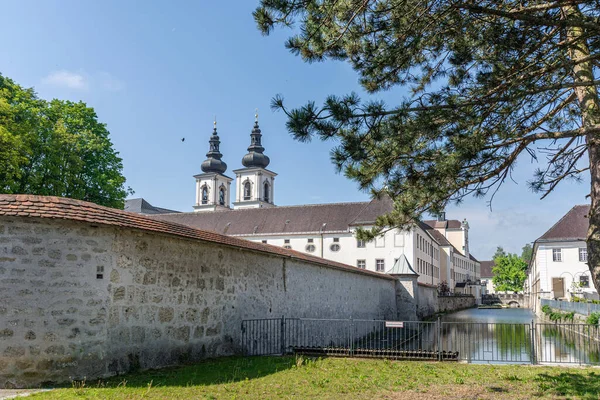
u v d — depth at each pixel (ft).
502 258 369.09
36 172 109.50
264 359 47.60
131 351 38.19
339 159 27.84
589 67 29.25
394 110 26.00
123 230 38.19
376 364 45.78
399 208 32.35
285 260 64.03
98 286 36.06
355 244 206.59
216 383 34.14
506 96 25.75
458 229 388.37
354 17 26.99
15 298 33.37
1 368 32.48
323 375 39.06
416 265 200.85
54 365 33.63
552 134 27.27
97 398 28.32
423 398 31.19
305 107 24.75
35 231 34.42
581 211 191.83
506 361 51.31
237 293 52.54
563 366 45.96
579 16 24.14
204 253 47.44
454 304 233.55
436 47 28.53
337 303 81.66
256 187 323.37
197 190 340.18
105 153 128.88
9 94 104.83
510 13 23.47
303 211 231.71
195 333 45.32
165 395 29.68
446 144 28.22
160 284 41.50
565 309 128.06
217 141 353.10
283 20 27.14
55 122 120.26
